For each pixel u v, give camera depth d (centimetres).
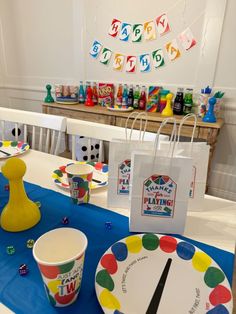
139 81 234
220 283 46
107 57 242
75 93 252
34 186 85
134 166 58
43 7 261
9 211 62
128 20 221
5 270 50
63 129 122
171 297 45
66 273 40
